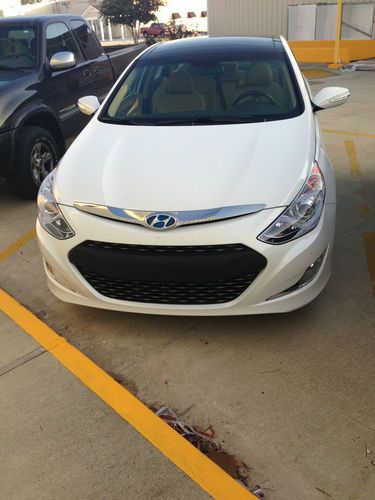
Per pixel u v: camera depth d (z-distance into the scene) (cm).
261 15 1902
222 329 295
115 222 259
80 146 324
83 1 5350
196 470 208
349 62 1577
